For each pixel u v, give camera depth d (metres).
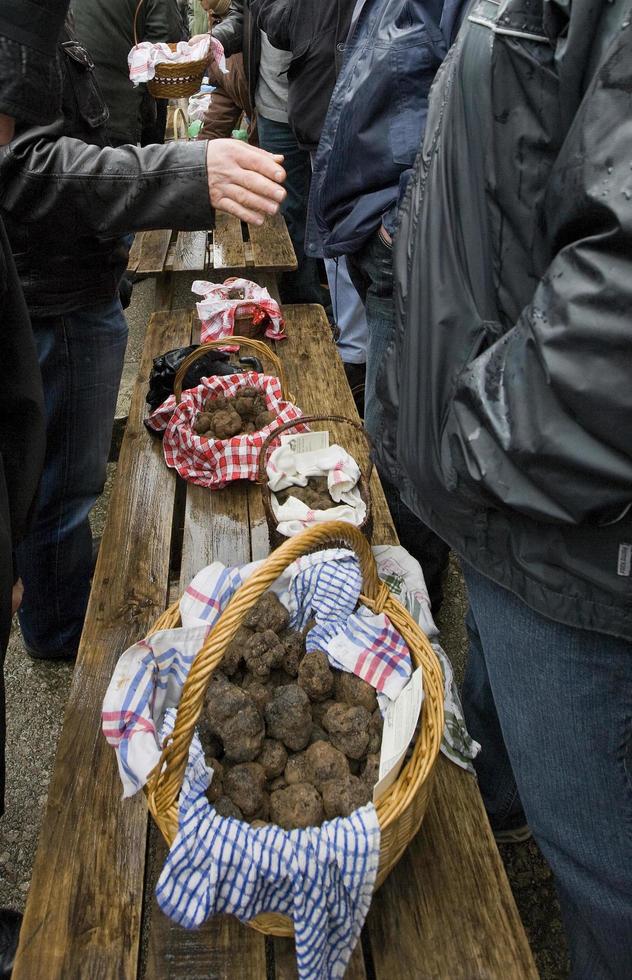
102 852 1.06
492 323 0.91
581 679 0.93
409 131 1.59
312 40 2.79
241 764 1.03
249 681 1.17
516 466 0.82
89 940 0.96
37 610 2.07
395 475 1.19
